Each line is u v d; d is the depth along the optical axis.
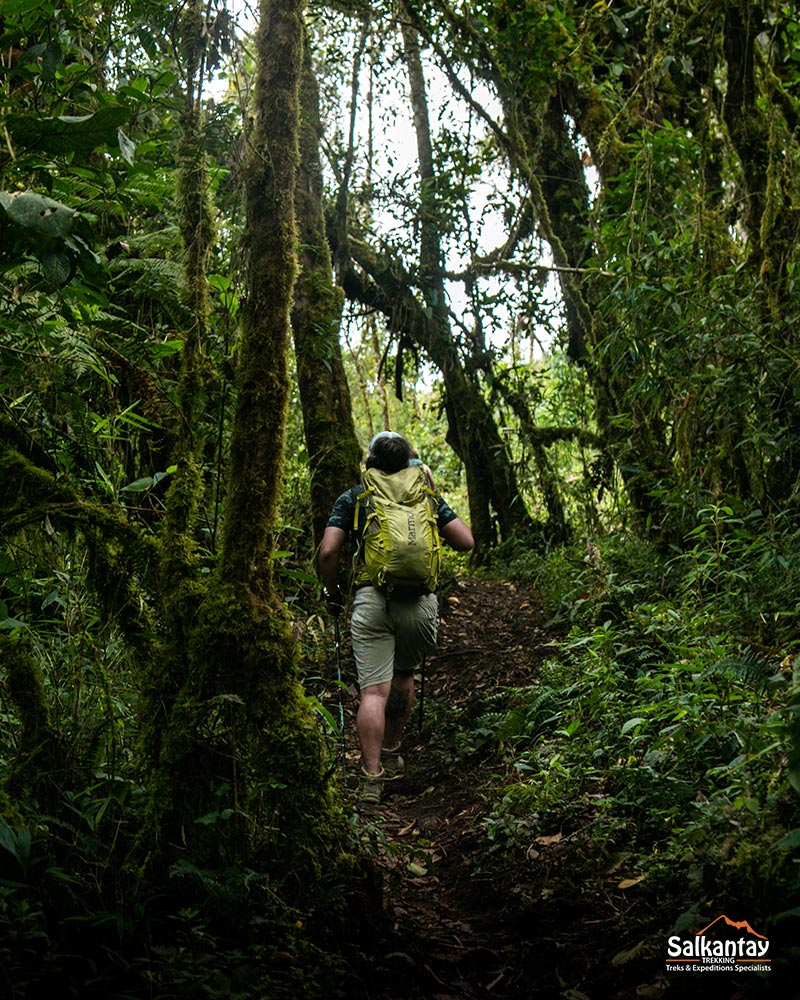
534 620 7.02
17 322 2.98
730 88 5.88
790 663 3.37
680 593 5.51
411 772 5.00
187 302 3.14
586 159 9.22
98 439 3.36
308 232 7.90
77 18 3.35
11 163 2.34
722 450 5.45
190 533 2.93
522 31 7.91
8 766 2.65
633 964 2.61
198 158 3.16
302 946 2.49
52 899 2.39
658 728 4.02
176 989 2.19
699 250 5.91
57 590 2.94
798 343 5.17
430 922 3.23
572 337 9.45
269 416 2.94
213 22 3.13
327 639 6.07
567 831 3.58
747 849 2.55
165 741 2.69
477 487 10.66
